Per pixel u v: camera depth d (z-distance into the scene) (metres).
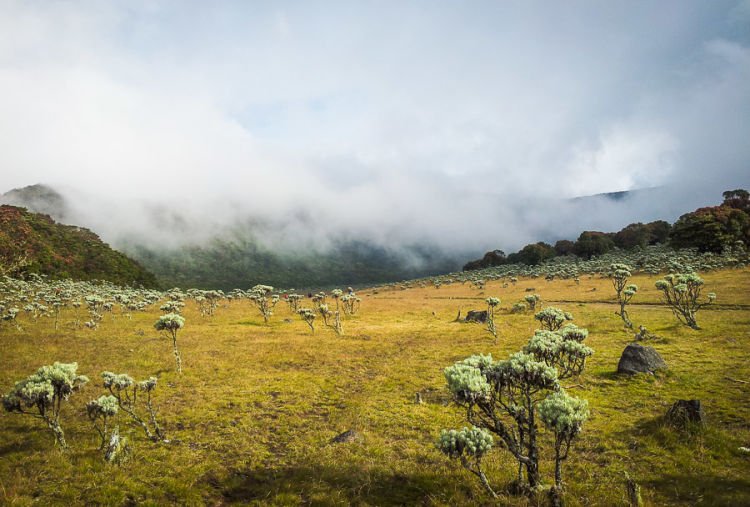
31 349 25.78
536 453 9.70
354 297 62.25
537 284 89.50
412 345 30.70
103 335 32.84
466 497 9.81
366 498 10.05
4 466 11.16
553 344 12.16
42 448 12.41
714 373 18.30
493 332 34.28
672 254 97.44
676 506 8.97
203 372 22.19
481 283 98.50
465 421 15.11
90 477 10.79
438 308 63.88
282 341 32.59
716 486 9.59
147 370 22.38
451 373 9.84
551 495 9.14
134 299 72.50
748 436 12.02
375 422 15.16
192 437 13.83
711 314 36.22
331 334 37.00
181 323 22.22
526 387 10.59
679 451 11.44
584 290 68.19
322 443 13.42
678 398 15.79
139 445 13.05
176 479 10.96
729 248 85.38
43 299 57.62
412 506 9.74
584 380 18.80
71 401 16.89
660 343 25.27
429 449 12.80
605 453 11.87
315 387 19.91
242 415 16.00
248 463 12.10
